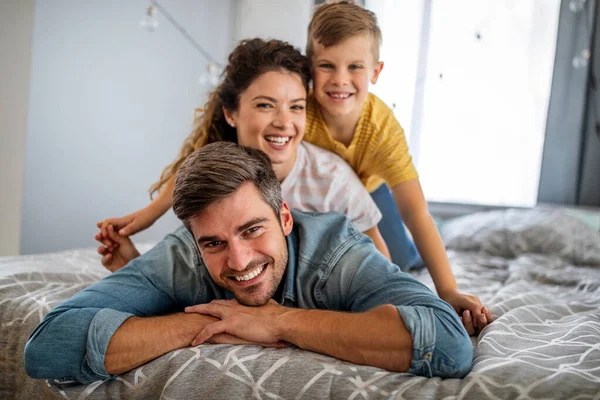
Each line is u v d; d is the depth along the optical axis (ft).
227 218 3.13
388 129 5.21
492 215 9.27
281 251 3.38
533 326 3.90
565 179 10.34
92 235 9.50
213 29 11.24
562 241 8.15
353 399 2.74
